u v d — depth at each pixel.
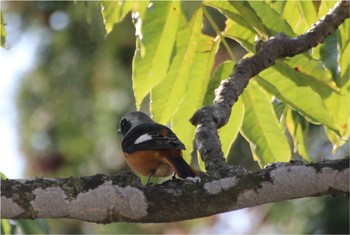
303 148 11.48
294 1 11.21
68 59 19.05
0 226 9.45
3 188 7.16
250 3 10.36
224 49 17.08
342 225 17.78
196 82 10.54
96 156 19.45
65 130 19.31
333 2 11.02
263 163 10.79
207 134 8.55
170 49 10.07
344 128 10.87
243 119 10.73
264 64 9.98
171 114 10.57
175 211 7.19
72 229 20.11
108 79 19.00
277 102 11.20
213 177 7.29
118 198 7.17
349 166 7.14
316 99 10.52
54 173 19.61
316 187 7.17
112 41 18.69
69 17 18.72
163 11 9.88
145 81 10.16
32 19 18.89
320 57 10.87
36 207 7.16
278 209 18.83
